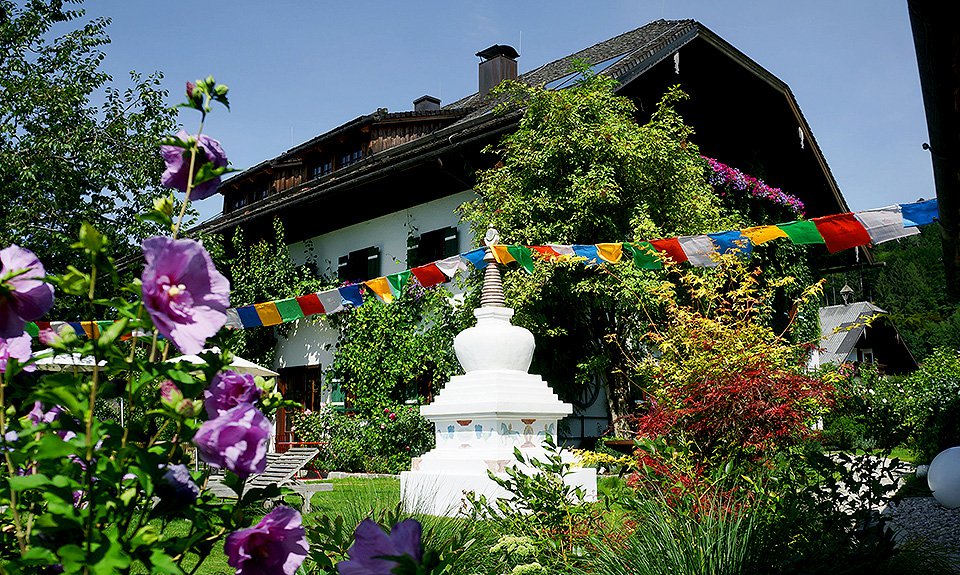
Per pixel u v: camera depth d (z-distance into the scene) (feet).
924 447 39.01
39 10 53.83
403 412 46.96
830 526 13.05
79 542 5.25
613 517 15.28
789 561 11.79
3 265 5.58
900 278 204.03
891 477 14.28
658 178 39.88
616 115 40.50
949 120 12.59
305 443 50.88
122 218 51.49
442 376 45.91
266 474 28.19
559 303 40.50
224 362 5.56
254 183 75.20
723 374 21.77
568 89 40.91
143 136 52.13
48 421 6.50
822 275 71.77
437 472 27.63
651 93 53.06
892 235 20.01
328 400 52.75
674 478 15.51
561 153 38.65
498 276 30.68
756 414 20.15
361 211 54.85
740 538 12.48
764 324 33.19
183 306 5.08
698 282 29.27
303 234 59.67
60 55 53.26
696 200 40.83
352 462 47.65
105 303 5.16
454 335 45.06
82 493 5.74
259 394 6.08
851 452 15.52
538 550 12.69
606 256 24.34
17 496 5.91
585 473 26.78
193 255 5.10
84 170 50.57
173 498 5.30
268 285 54.90
